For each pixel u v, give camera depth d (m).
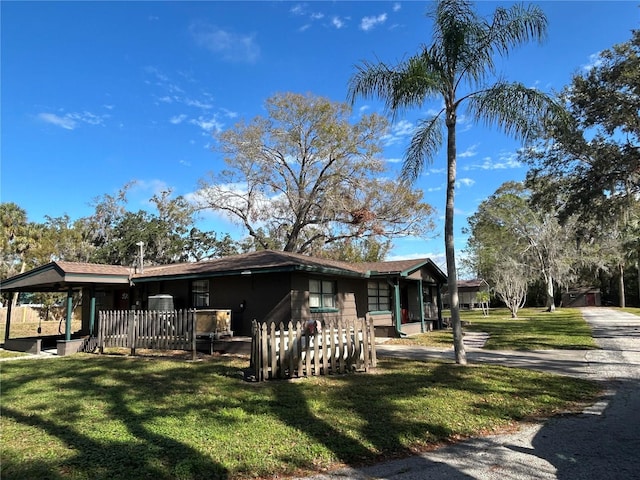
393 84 10.55
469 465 4.44
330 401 6.75
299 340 8.80
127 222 36.06
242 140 27.44
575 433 5.38
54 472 4.22
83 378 9.04
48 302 26.42
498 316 34.81
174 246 36.88
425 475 4.21
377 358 11.33
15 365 11.35
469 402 6.70
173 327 11.66
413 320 21.75
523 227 38.47
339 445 4.93
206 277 14.65
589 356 11.52
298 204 28.38
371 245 31.70
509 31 10.09
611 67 16.83
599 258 40.06
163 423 5.71
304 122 27.52
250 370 9.16
